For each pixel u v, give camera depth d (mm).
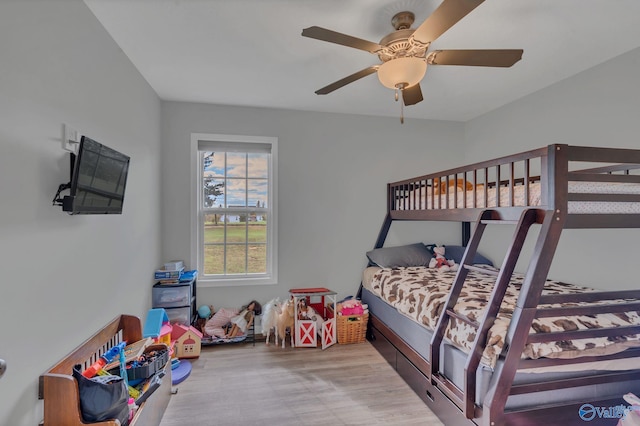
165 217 3129
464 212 2170
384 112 3500
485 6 1704
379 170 3621
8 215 1138
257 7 1715
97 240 1792
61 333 1446
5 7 1125
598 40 2059
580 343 1520
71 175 1509
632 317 1666
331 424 1869
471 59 1670
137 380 1713
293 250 3393
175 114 3152
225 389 2244
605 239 2336
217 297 3227
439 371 1929
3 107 1118
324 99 3100
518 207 1658
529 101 2990
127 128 2244
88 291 1691
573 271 2568
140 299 2498
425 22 1366
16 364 1168
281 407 2033
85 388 1297
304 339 2953
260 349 2924
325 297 3453
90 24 1723
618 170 2113
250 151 3322
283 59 2299
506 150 3260
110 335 1899
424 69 1693
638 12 1761
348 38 1512
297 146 3406
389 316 2738
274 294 3348
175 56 2246
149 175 2730
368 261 3572
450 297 1880
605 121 2357
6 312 1124
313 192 3445
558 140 2715
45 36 1344
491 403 1417
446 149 3809
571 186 1519
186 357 2703
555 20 1833
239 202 3379
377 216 3611
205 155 3326
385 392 2207
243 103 3207
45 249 1339
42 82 1324
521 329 1408
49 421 1251
